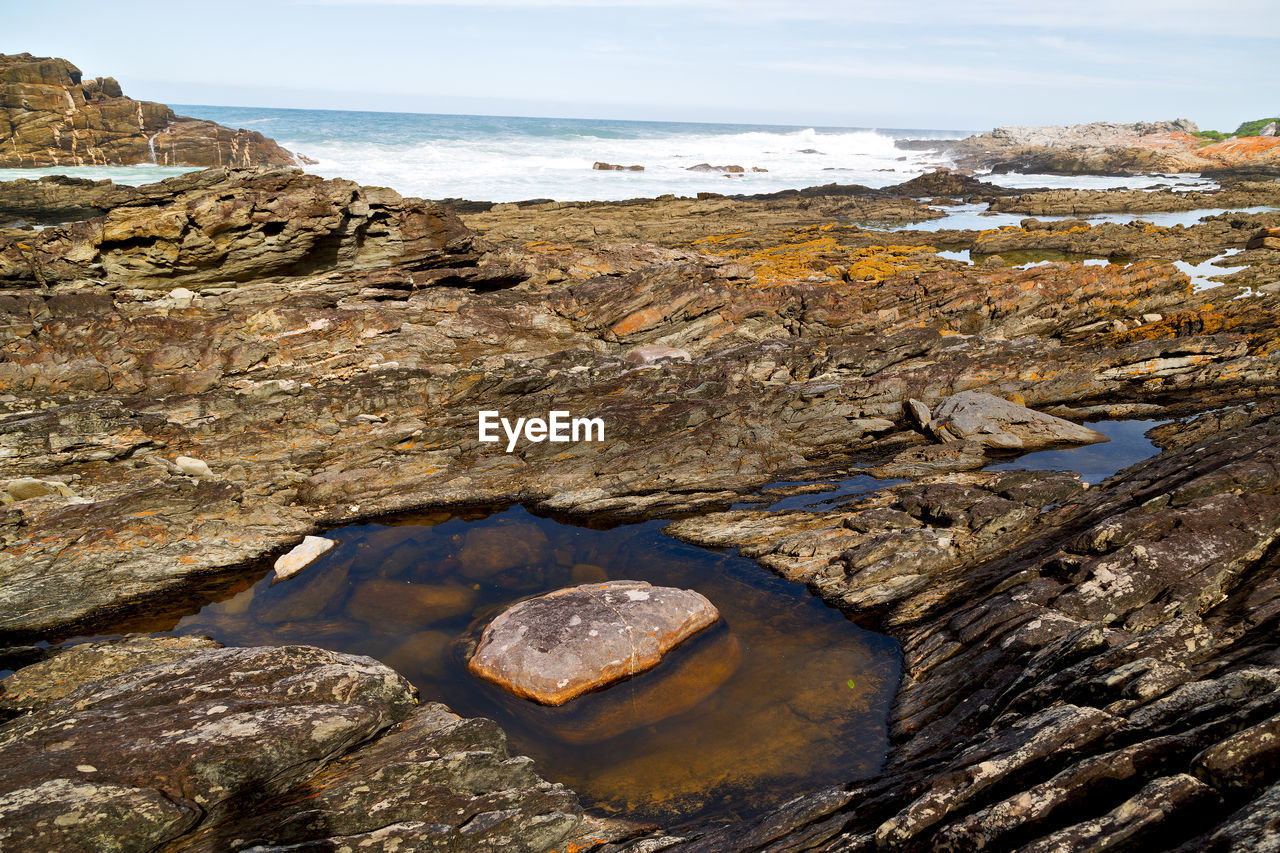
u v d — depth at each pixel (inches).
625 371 868.6
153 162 3038.9
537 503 629.3
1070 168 4018.2
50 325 749.9
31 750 267.4
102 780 248.7
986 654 375.2
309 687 331.3
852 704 383.9
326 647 444.5
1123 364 842.2
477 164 3597.4
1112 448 677.9
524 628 415.2
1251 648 279.4
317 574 524.7
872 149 5782.5
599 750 354.9
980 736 298.4
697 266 1055.0
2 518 508.7
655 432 705.6
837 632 448.5
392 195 1010.1
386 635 456.8
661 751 353.4
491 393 789.2
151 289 902.4
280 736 282.4
